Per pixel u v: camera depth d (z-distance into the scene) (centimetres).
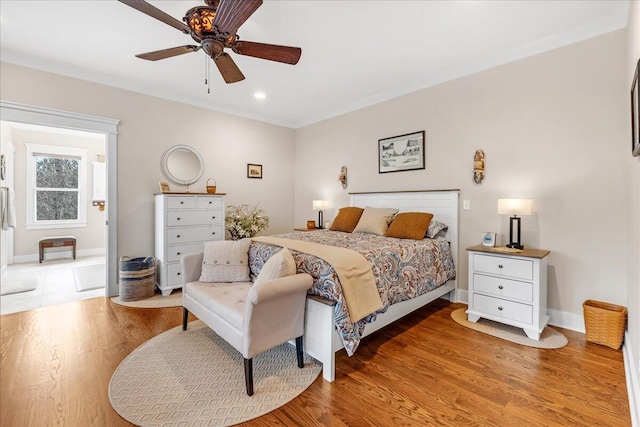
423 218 327
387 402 173
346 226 394
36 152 584
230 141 475
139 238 388
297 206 559
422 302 287
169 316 302
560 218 275
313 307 204
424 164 373
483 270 280
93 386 185
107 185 362
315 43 282
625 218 243
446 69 339
